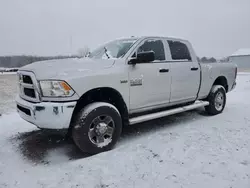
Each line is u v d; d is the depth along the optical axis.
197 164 2.74
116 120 3.29
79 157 3.11
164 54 4.10
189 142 3.49
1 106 6.94
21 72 3.27
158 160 2.90
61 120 2.80
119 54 3.72
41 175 2.64
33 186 2.41
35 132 4.31
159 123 4.68
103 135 3.21
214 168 2.63
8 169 2.83
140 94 3.64
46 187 2.37
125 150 3.26
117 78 3.30
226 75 5.54
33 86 2.96
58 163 2.95
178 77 4.21
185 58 4.51
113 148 3.34
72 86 2.85
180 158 2.93
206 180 2.38
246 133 3.86
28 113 3.07
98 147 3.14
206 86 4.95
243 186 2.25
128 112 3.62
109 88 3.25
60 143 3.71
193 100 4.83
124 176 2.53
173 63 4.16
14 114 5.75
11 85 14.45
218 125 4.40
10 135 4.15
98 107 3.09
